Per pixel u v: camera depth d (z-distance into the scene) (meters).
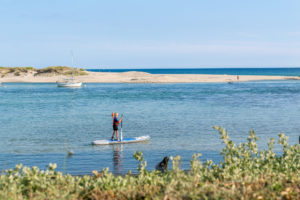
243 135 22.73
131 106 42.22
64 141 21.41
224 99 50.44
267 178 7.18
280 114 33.69
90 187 6.90
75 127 27.20
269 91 66.44
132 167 15.02
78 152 18.31
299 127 25.94
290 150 8.98
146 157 16.95
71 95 60.91
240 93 61.88
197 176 7.11
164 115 33.81
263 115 33.06
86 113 35.91
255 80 109.81
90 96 58.25
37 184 6.81
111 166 15.23
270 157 8.83
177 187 6.57
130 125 27.95
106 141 20.61
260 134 23.06
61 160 16.42
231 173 7.79
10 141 21.30
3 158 16.78
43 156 17.27
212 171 7.98
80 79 114.12
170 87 81.31
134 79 110.88
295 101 46.78
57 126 27.59
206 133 23.70
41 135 23.59
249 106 41.09
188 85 88.69
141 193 6.60
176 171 7.18
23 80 118.19
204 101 47.62
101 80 110.31
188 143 20.25
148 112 36.25
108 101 48.88
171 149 18.66
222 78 117.38
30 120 31.02
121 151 18.50
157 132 24.48
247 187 6.48
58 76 130.75
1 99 53.47
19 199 6.25
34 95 61.88
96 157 17.09
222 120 30.03
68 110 38.56
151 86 85.75
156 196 6.32
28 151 18.45
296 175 7.48
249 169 7.98
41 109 39.75
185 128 26.03
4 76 136.88
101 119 31.53
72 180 7.21
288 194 6.28
